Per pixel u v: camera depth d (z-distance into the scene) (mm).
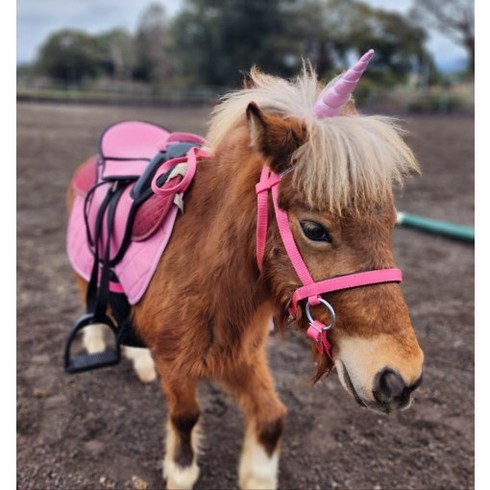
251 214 1577
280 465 2301
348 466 2303
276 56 27844
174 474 2059
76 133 12070
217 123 1709
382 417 2617
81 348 3191
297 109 1476
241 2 27516
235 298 1698
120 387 2822
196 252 1724
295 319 1534
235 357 1817
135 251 1916
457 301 3914
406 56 28375
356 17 28203
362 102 22922
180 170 1815
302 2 28109
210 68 29031
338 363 1438
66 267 4453
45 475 2213
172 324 1775
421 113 21281
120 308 2053
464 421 2590
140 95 24172
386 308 1333
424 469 2291
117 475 2229
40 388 2779
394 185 1813
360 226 1330
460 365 3066
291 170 1388
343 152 1310
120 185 2141
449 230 5328
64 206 6293
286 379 2941
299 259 1398
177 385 1879
